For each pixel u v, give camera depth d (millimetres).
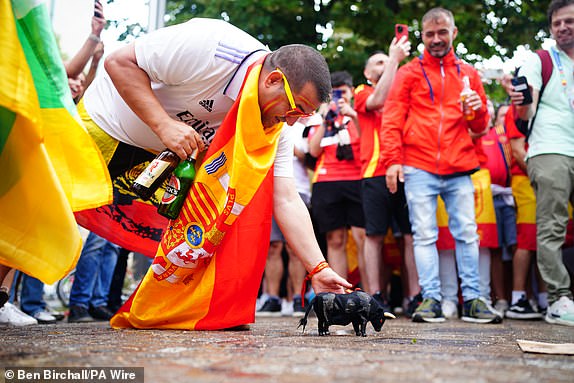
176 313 2541
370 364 1457
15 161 2088
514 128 4945
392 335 2516
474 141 4730
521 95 3992
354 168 4984
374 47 9133
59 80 2330
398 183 4684
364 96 4820
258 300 6281
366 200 4656
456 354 1728
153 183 2525
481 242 4836
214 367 1381
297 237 2627
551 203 3990
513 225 5145
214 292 2516
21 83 1981
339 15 9406
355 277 5695
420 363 1490
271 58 2434
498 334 2795
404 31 4703
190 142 2502
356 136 5027
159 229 2885
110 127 2791
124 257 4758
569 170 4008
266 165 2467
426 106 4219
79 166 2383
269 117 2436
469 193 4164
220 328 2533
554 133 4051
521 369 1440
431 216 4141
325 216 5023
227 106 2654
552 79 4137
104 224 2840
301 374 1300
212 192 2490
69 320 4098
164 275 2523
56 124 2332
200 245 2477
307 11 9305
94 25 3793
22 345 1753
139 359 1499
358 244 5012
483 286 4871
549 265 3973
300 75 2346
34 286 4023
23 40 2234
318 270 2553
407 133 4242
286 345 1891
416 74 4254
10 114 2023
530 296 5176
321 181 5047
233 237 2535
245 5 8984
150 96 2549
